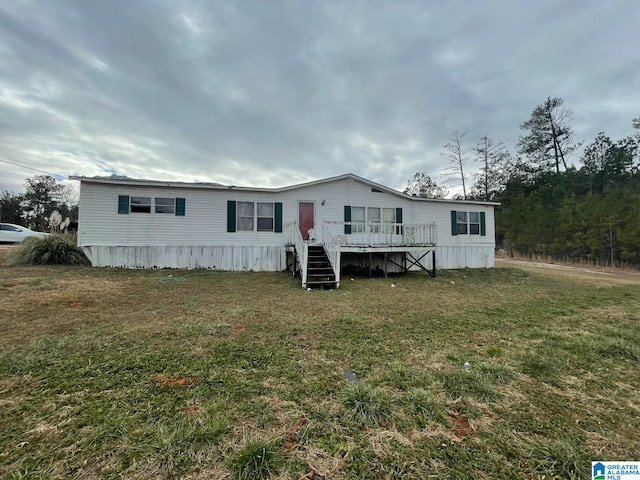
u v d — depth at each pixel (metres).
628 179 25.14
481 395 2.67
